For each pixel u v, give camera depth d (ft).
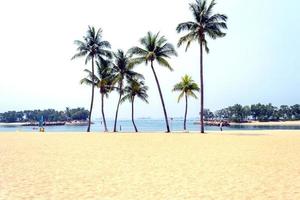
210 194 31.24
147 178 39.93
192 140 108.99
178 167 48.70
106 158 59.77
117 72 219.00
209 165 50.44
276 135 138.31
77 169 46.98
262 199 29.12
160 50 180.75
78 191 32.76
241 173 42.93
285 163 51.75
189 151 72.08
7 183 36.50
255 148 77.77
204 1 161.38
